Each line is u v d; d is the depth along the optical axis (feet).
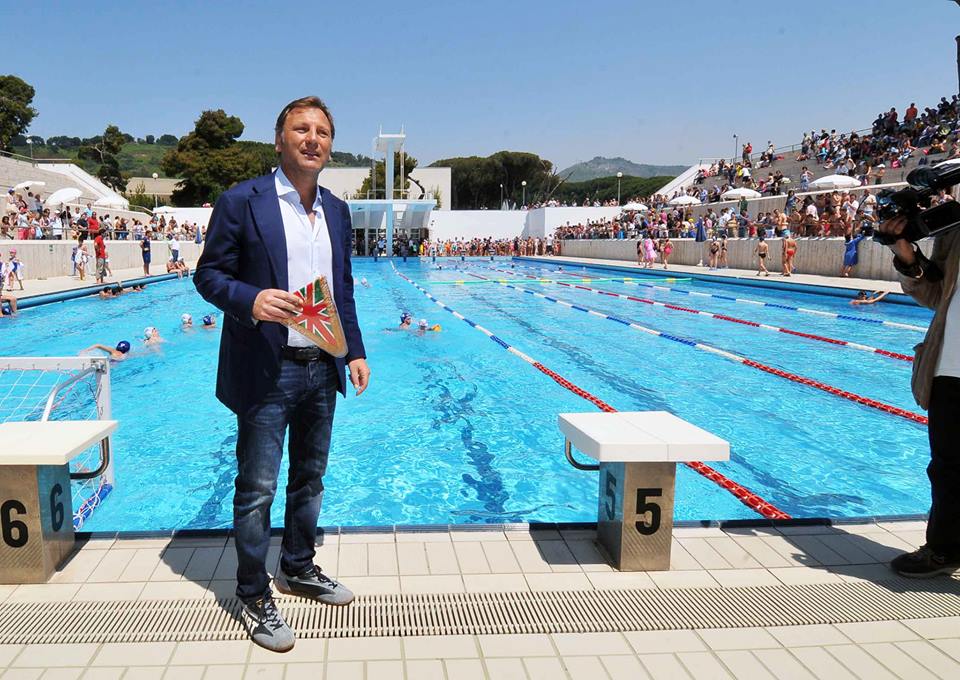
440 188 170.50
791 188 82.02
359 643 6.58
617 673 6.15
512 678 6.06
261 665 6.19
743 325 34.88
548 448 15.62
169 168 160.04
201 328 31.91
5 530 7.55
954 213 7.83
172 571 7.95
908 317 35.99
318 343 6.62
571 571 8.11
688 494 12.96
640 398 20.10
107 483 12.68
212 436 16.06
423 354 26.66
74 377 10.76
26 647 6.39
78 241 55.16
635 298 48.16
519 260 110.11
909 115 74.08
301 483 7.31
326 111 6.86
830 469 14.49
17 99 142.41
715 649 6.57
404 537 8.99
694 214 91.04
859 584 7.89
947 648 6.64
